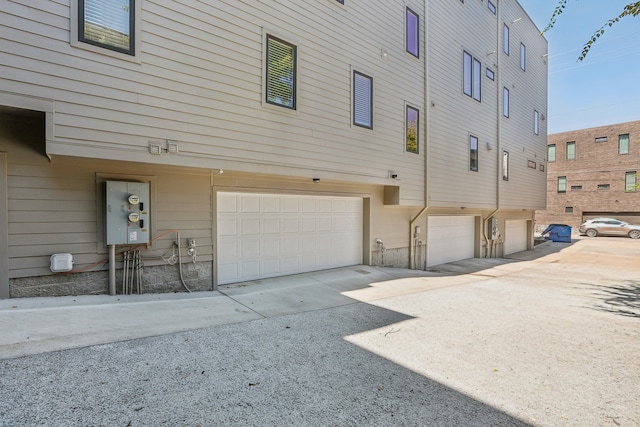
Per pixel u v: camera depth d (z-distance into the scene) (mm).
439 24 10250
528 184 16188
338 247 8344
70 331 3508
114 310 4285
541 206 17609
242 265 6590
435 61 10062
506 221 15359
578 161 26516
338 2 7082
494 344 3865
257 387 2715
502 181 13836
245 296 5605
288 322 4387
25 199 4258
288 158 6152
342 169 7203
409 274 8570
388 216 9422
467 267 11117
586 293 6859
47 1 3805
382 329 4270
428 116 9695
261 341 3686
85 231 4695
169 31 4684
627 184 24250
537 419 2420
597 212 25625
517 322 4727
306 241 7660
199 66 4969
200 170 5602
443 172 10422
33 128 4277
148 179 5234
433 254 11297
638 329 4496
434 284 7406
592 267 11109
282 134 6047
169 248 5480
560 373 3160
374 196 8984
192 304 4930
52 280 4469
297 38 6277
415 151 9320
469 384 2908
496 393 2770
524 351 3678
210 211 5965
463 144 11398
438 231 11562
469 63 11750
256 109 5656
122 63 4297
